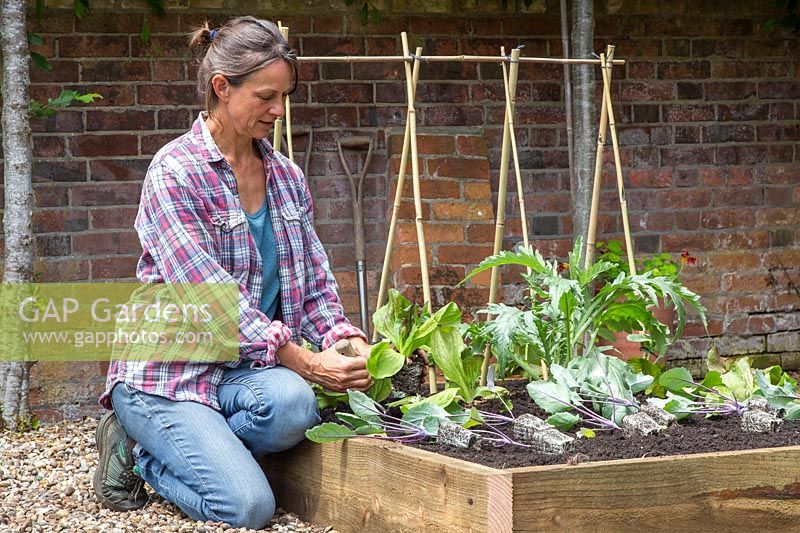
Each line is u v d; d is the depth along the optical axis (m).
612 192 4.67
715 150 4.79
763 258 4.84
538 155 4.62
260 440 2.50
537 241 4.61
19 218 3.85
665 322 4.23
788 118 4.88
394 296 2.80
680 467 1.99
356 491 2.30
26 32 3.98
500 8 4.55
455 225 4.39
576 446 2.21
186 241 2.44
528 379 3.35
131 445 2.58
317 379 2.55
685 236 4.75
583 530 1.90
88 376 4.20
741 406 2.56
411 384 2.86
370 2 4.41
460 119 4.55
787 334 4.88
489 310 2.66
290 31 4.41
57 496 2.78
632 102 4.70
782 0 4.77
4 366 3.88
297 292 2.66
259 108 2.44
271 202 2.61
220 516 2.41
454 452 2.21
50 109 3.95
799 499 2.09
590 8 4.25
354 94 4.47
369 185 4.48
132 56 4.28
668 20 4.72
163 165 2.48
